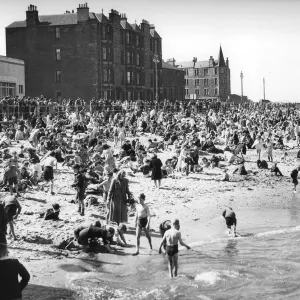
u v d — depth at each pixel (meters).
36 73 77.94
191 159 33.25
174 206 23.08
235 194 26.94
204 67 153.12
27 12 77.75
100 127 46.53
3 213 11.03
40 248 15.73
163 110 64.25
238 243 17.45
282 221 21.12
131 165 31.70
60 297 12.18
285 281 13.65
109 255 15.67
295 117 73.19
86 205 21.39
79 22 76.06
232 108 79.69
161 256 15.66
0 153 31.06
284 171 36.56
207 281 13.48
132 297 12.36
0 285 7.88
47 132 38.25
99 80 76.50
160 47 97.00
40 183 25.00
